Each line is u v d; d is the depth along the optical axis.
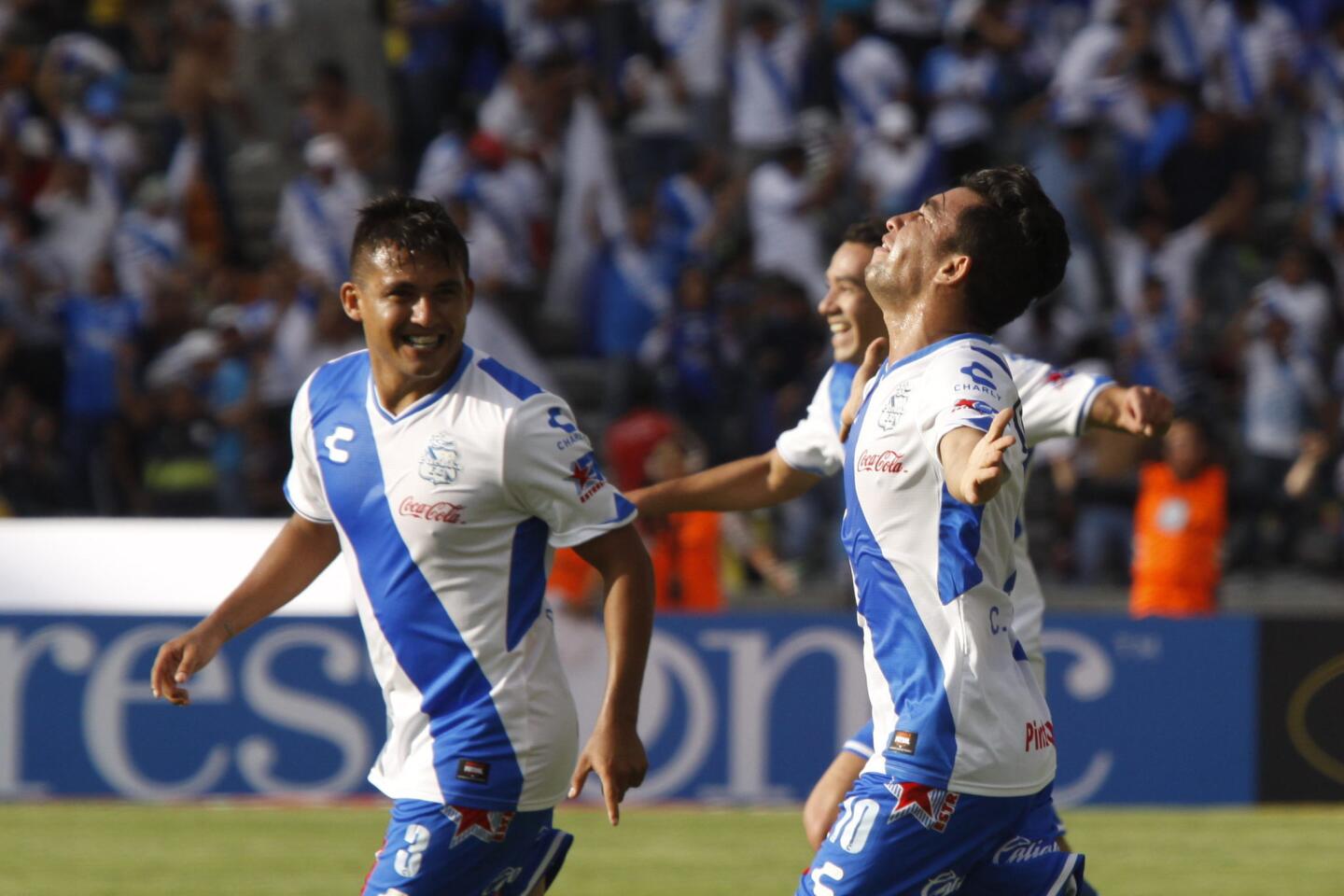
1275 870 22.69
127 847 23.52
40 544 27.55
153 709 27.09
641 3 50.12
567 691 11.84
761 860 22.97
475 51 48.72
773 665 27.22
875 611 11.08
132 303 41.12
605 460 40.12
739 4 49.44
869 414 11.12
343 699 27.05
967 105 44.53
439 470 11.41
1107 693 27.58
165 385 40.44
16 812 26.14
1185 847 24.22
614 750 11.23
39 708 27.12
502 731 11.43
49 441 40.59
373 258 11.35
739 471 14.82
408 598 11.56
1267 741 27.50
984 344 10.96
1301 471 39.19
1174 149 45.09
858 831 10.93
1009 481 10.76
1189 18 49.19
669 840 24.41
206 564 27.45
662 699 27.27
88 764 27.08
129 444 40.50
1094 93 46.22
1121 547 35.88
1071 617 27.61
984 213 11.14
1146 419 13.40
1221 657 27.55
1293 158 49.81
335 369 12.15
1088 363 40.19
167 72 54.34
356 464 11.68
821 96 47.06
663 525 28.72
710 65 47.38
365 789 27.05
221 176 46.75
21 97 46.78
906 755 10.78
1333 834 25.28
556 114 45.38
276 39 52.94
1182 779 27.48
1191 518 29.55
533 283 43.84
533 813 11.66
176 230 44.09
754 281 41.97
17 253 41.47
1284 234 47.78
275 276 39.84
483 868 11.56
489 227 41.66
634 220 41.53
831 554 39.50
